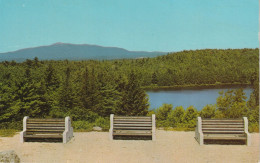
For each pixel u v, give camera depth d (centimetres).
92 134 1074
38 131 964
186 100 7825
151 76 14300
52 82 6084
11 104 2236
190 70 17400
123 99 4872
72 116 1881
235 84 14362
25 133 963
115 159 763
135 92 4853
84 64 18538
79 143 938
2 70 9488
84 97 4931
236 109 1966
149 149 862
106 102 5219
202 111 1980
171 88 13150
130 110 4781
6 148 876
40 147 891
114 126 994
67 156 793
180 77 14688
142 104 4838
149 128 979
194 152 828
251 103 2681
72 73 12769
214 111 2017
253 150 841
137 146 898
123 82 5972
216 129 931
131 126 985
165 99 8181
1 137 1033
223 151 837
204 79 14762
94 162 737
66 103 4431
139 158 771
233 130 924
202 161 741
